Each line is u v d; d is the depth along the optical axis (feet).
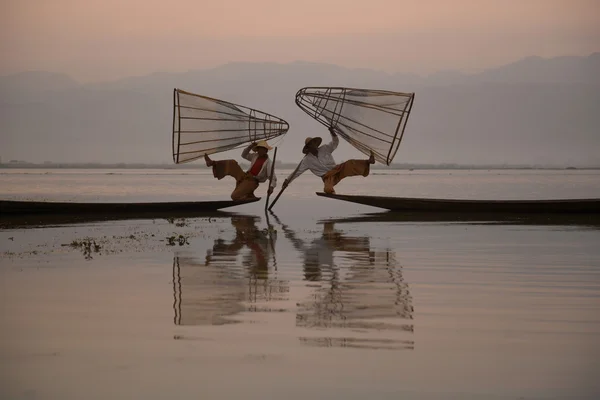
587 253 110.11
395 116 169.48
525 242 123.75
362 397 48.16
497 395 48.39
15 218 172.96
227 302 74.13
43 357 56.08
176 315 68.59
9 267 96.78
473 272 92.48
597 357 55.42
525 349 57.52
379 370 52.85
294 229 146.41
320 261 101.65
